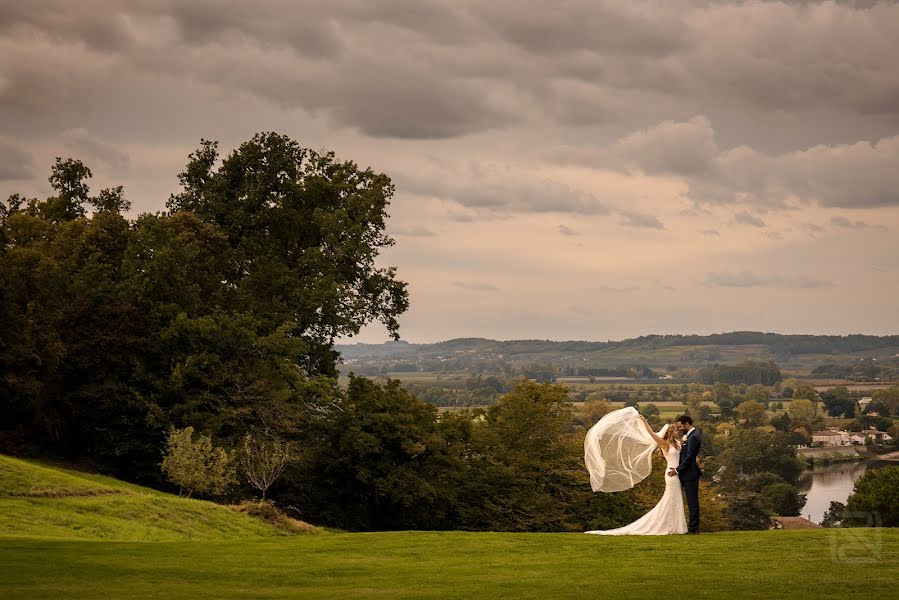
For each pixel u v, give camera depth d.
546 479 65.19
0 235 57.41
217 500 49.31
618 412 24.30
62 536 30.48
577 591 15.26
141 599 14.50
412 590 15.59
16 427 56.59
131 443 53.34
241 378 57.06
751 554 18.83
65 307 54.69
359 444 57.81
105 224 61.16
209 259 61.88
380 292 68.38
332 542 21.61
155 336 56.75
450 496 61.59
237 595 15.05
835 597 14.52
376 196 67.25
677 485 22.50
